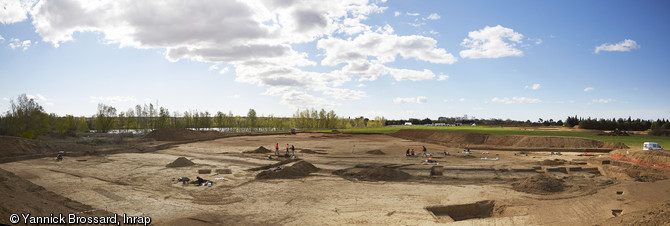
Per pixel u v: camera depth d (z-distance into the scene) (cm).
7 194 1404
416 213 1653
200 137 7788
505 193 2086
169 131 7369
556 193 2064
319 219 1560
